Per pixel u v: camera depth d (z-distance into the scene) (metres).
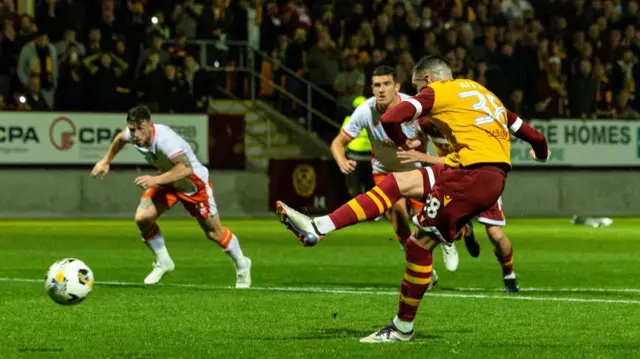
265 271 24.28
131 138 20.33
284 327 15.03
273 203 50.00
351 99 50.81
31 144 46.88
